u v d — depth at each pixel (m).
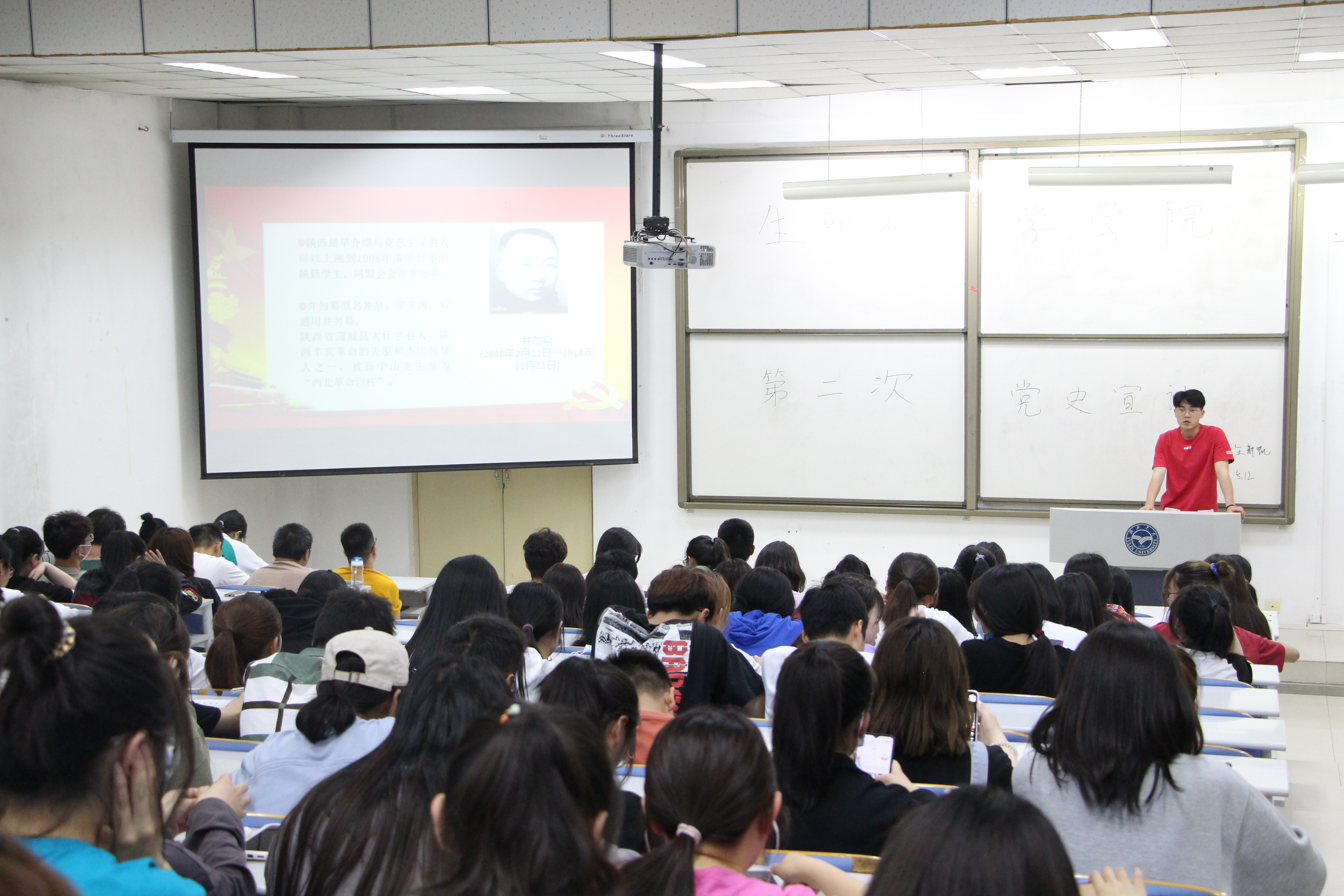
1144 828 1.90
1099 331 6.97
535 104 7.63
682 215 7.46
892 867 1.09
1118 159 6.86
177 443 7.09
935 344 7.24
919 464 7.34
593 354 7.50
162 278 6.93
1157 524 5.40
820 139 7.26
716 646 3.15
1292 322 6.66
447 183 7.28
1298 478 6.80
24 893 0.68
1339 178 5.70
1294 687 5.97
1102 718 1.88
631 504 7.87
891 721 2.30
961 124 7.07
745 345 7.50
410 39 4.61
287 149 7.09
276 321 7.18
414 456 7.42
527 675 2.97
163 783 1.26
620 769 2.21
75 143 6.15
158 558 4.44
